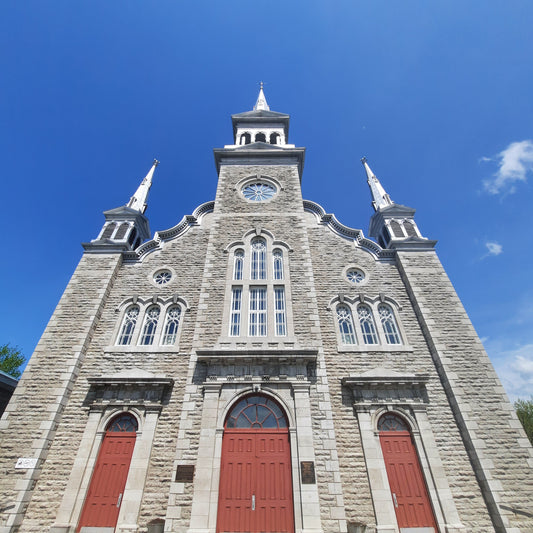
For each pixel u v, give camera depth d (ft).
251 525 33.35
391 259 56.08
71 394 42.04
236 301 48.98
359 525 33.24
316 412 38.88
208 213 63.26
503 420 39.11
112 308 50.31
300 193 63.10
